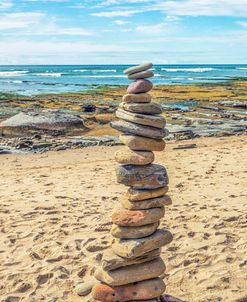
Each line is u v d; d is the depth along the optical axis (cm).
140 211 125
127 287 126
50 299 150
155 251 127
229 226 207
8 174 334
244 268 166
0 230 208
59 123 525
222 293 151
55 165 368
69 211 234
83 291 151
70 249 185
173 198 253
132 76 126
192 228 205
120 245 125
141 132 124
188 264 170
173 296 146
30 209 238
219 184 283
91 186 289
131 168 126
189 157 374
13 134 509
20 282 160
